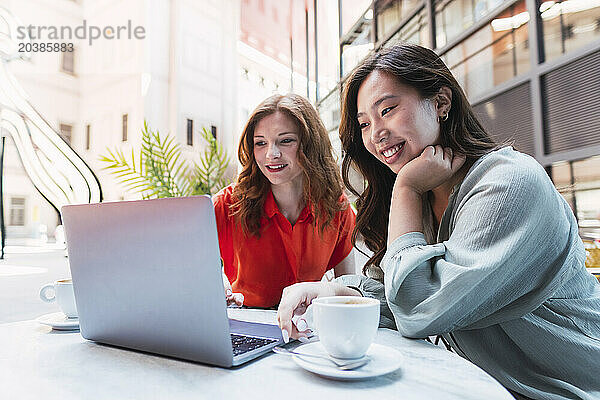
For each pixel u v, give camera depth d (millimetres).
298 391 439
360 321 495
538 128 1601
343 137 942
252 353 556
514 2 1698
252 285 1317
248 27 3436
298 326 631
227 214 1306
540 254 635
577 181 1488
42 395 436
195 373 503
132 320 585
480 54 1857
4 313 1144
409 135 777
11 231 2086
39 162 1971
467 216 658
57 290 773
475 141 799
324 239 1307
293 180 1284
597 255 1384
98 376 494
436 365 526
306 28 2992
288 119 1219
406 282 667
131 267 566
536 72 1607
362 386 452
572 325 665
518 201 623
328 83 2805
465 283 593
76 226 609
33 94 2539
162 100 3094
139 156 2943
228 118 3412
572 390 615
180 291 532
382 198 959
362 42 2584
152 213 533
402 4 2291
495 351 717
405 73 773
